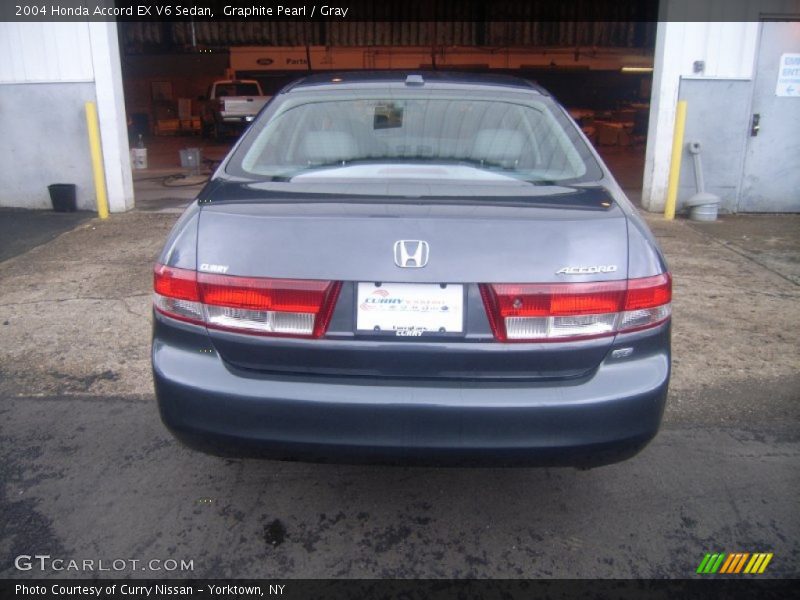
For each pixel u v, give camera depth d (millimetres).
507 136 2746
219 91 19719
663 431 3266
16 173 8516
